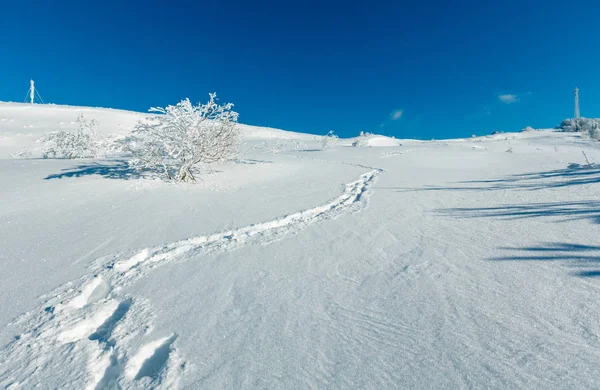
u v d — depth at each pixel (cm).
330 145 2625
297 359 244
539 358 227
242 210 643
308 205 667
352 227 529
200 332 281
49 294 352
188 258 431
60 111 3609
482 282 333
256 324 288
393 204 663
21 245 483
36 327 297
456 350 242
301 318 295
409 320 282
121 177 940
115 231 537
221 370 237
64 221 587
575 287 309
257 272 385
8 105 3991
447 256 401
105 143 1458
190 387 224
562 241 412
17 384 234
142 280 377
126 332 285
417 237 472
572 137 3544
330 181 937
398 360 237
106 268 407
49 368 250
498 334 254
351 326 280
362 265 393
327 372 231
